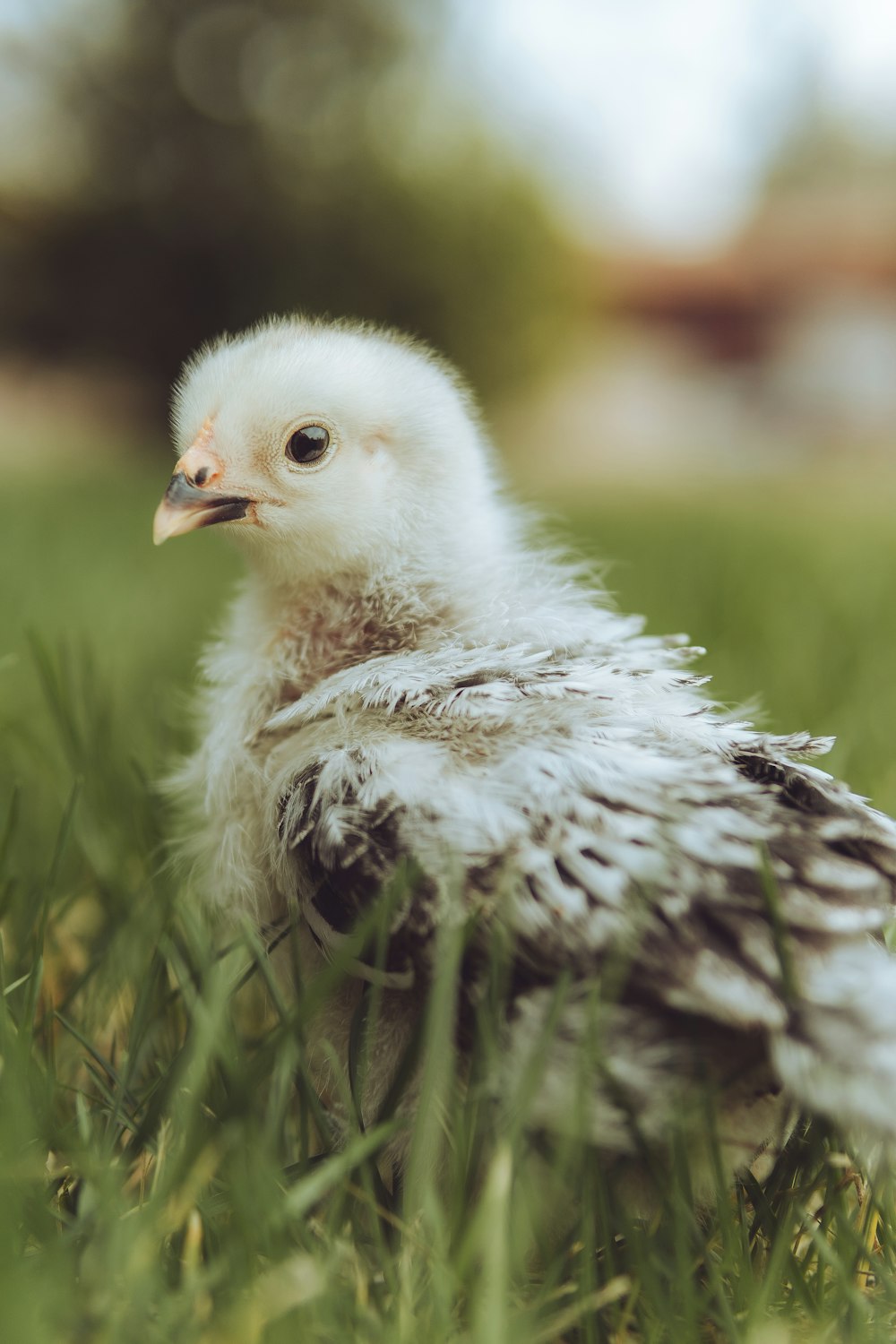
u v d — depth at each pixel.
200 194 1.75
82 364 1.88
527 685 0.24
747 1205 0.23
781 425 2.49
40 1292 0.20
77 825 0.31
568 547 0.34
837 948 0.21
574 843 0.22
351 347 0.28
